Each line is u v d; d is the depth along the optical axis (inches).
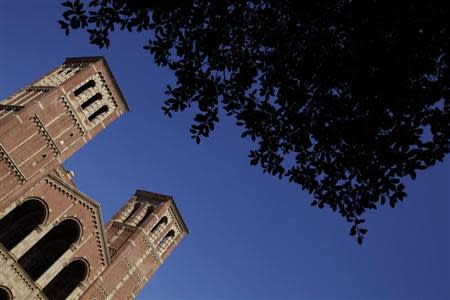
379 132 519.8
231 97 571.2
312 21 507.5
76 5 526.3
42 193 1662.2
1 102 2048.5
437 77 485.4
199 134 585.9
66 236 1856.5
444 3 422.9
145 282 2183.8
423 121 495.2
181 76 564.4
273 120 568.7
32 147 1936.5
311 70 526.0
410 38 449.1
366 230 582.2
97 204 1835.6
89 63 2308.1
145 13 526.9
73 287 1839.3
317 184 595.5
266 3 527.5
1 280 1493.6
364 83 492.7
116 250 2084.2
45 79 2224.4
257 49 553.6
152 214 2332.7
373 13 450.6
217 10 521.7
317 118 548.7
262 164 609.0
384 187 541.0
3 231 1780.3
